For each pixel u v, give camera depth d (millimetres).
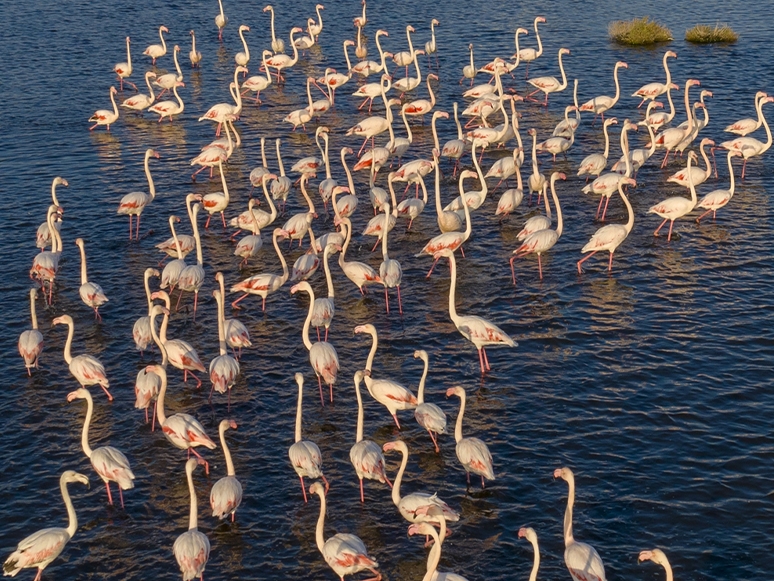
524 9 65312
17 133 42750
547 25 60938
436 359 24500
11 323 26562
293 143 42531
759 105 39000
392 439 21188
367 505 19047
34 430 21672
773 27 58562
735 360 24141
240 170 39031
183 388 23219
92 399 21094
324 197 34000
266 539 18125
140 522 18672
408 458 20516
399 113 46938
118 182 37375
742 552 17547
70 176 37844
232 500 17828
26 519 18781
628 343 25062
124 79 51094
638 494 19125
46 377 23859
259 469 20188
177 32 60969
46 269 27344
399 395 20953
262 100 49250
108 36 59406
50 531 17188
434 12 65188
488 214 34312
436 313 26953
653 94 44531
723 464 20016
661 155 40531
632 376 23484
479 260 30375
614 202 35156
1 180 37188
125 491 19578
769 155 39875
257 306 27562
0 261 30281
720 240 31547
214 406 22484
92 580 17219
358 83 52531
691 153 32188
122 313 27188
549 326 26016
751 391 22703
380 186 37219
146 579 17203
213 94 50062
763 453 20359
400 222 33594
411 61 51094
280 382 23531
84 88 49500
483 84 48844
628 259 30234
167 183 37469
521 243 31656
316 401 22688
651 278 28859
